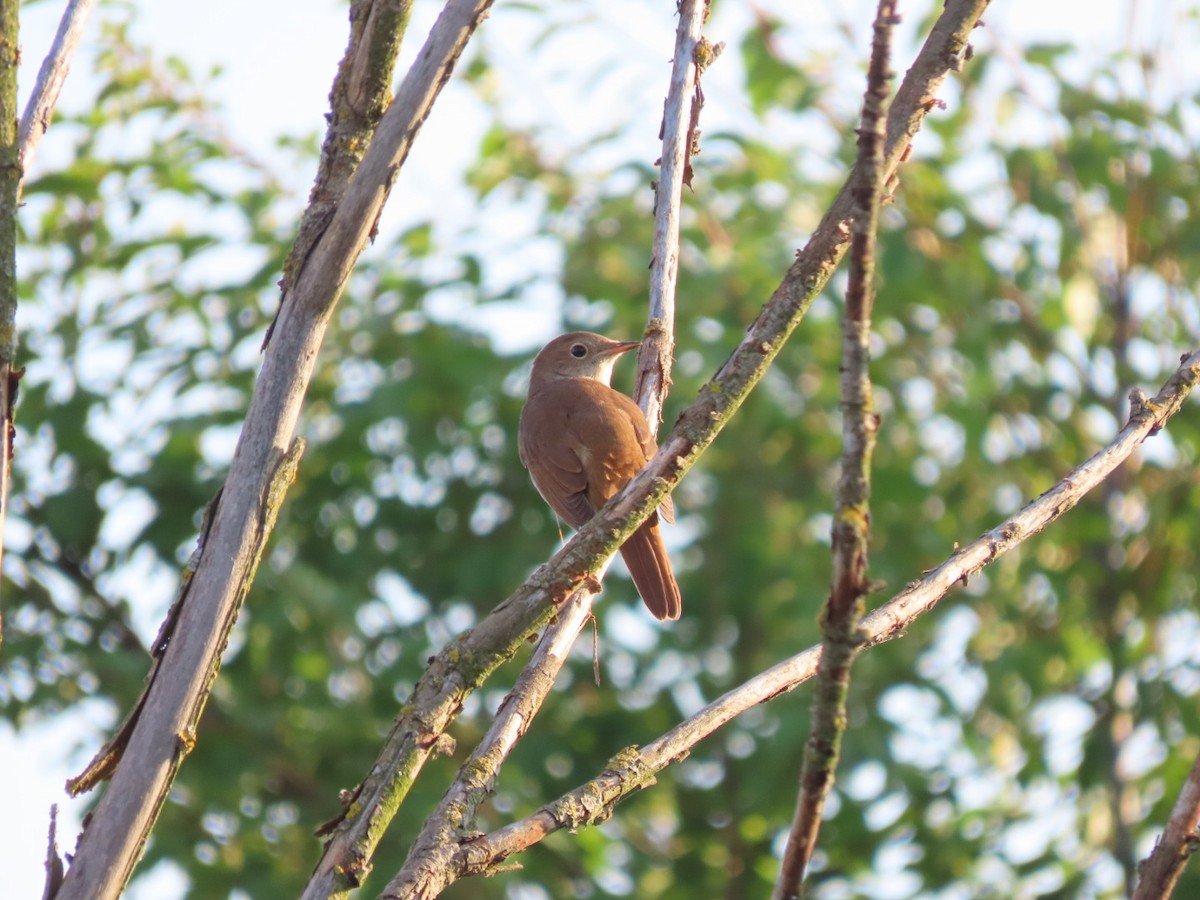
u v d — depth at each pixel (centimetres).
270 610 1161
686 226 1284
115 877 471
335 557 1263
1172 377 627
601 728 1267
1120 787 1194
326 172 554
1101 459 604
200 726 1158
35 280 1273
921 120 580
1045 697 1273
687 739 546
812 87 1328
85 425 1224
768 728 1220
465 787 521
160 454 1230
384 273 1334
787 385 1308
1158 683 1166
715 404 554
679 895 1271
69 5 560
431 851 495
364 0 564
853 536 399
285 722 1186
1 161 489
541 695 566
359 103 559
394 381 1230
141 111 1273
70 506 1204
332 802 1175
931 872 1224
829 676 402
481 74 1340
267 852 1148
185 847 1120
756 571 1270
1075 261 1334
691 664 1316
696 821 1285
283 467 518
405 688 1220
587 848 1225
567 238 1318
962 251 1348
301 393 527
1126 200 1302
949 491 1321
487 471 1308
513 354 1276
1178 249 1316
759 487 1295
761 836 1272
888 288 1307
